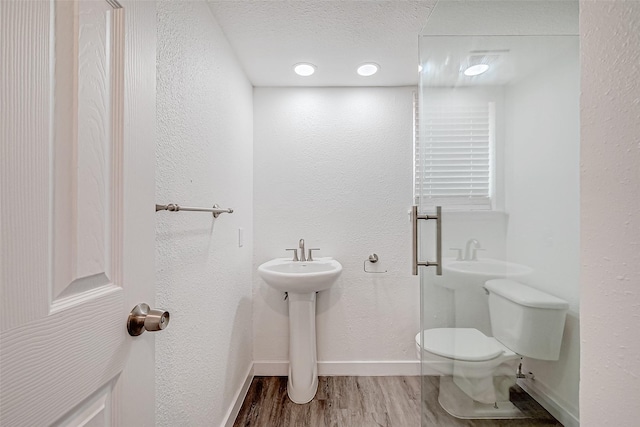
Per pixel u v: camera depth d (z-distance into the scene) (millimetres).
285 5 1279
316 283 1648
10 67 346
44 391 378
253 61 1725
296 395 1735
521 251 1286
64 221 419
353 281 2049
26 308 360
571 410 1203
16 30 353
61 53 417
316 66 1794
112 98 515
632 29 372
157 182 882
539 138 1217
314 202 2062
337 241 2057
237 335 1675
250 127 1990
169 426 943
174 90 985
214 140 1341
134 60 565
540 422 1271
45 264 388
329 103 2055
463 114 1351
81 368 435
